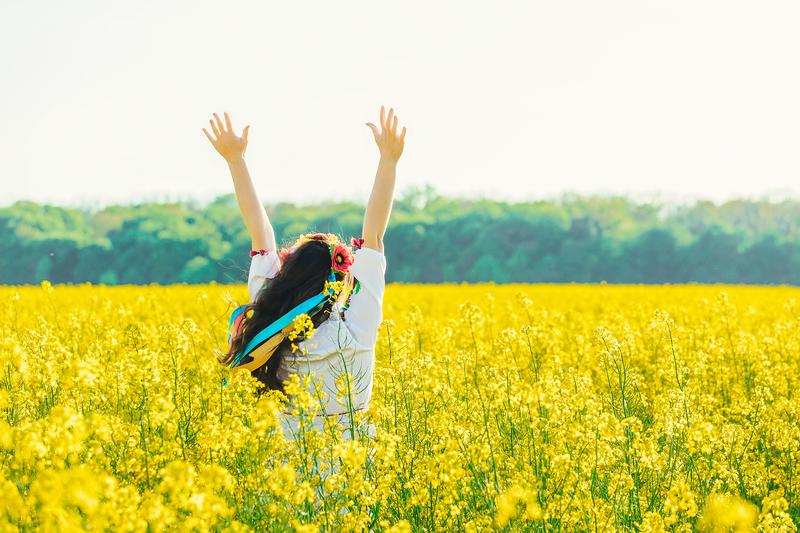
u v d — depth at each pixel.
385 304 19.56
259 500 4.63
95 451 4.67
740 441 6.41
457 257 99.12
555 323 13.28
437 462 5.04
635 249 99.88
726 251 99.62
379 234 5.55
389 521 5.02
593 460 5.26
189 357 7.97
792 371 10.22
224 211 90.69
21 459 4.16
